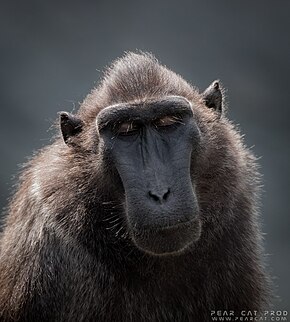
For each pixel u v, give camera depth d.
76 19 38.16
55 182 15.28
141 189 13.77
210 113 15.34
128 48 38.12
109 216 14.76
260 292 15.89
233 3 38.66
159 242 13.61
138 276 14.92
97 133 14.83
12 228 16.34
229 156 15.05
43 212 15.32
